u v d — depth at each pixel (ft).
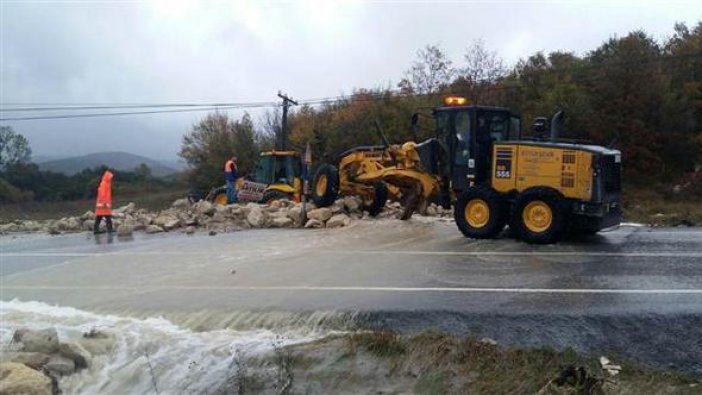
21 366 21.48
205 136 172.96
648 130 104.37
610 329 22.62
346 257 38.14
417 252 38.68
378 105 122.21
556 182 39.19
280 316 26.17
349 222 53.83
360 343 22.38
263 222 56.49
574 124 103.19
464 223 43.01
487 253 37.37
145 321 27.20
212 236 51.96
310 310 26.53
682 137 106.22
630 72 107.65
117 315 28.45
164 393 21.36
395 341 22.24
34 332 24.53
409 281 30.86
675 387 18.57
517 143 40.86
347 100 134.51
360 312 25.80
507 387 19.38
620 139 103.96
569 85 105.70
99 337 25.16
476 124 45.16
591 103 106.42
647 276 30.14
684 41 118.11
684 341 21.42
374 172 55.11
